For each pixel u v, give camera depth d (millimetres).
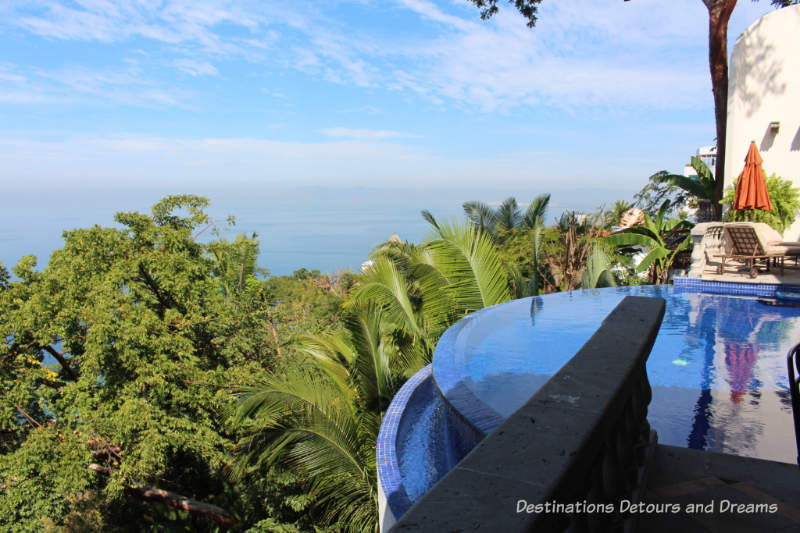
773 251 9859
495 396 4590
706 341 7145
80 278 18281
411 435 5020
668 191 23516
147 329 17203
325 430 8953
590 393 1588
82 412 16000
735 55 13258
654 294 10125
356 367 9641
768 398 5098
